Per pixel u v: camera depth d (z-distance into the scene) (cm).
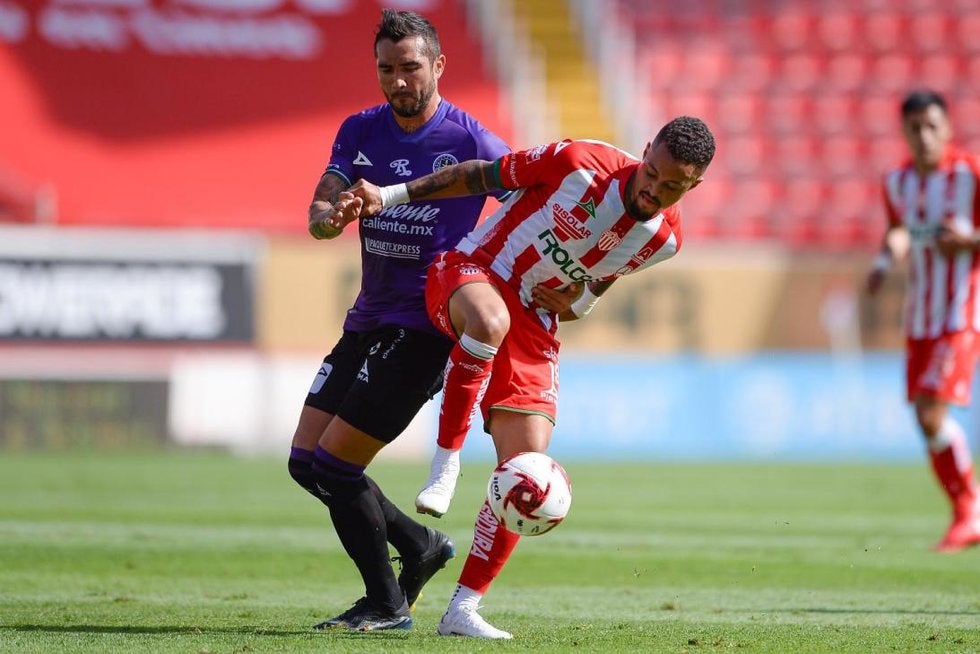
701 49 8912
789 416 6631
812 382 6656
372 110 1794
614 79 8350
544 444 1620
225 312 6100
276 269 6159
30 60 7556
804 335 6675
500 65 8044
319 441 1705
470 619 1623
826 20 9044
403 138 1764
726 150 8538
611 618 1877
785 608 2020
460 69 8012
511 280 1669
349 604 1989
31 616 1798
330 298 6197
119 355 6003
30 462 5381
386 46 1692
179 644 1527
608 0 8881
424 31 1702
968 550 2988
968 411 6719
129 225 7156
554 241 1645
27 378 5925
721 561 2661
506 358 1638
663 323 6550
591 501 4100
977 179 3094
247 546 2761
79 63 7606
